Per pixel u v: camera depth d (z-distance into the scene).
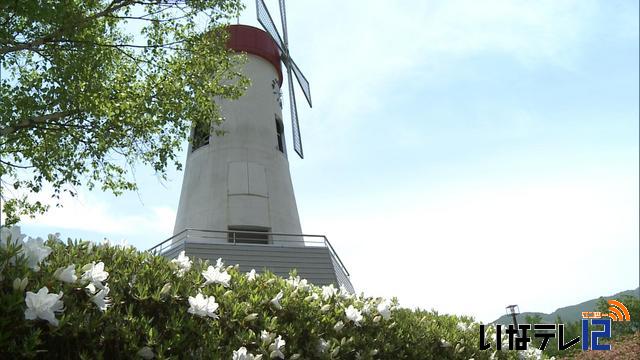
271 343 4.80
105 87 13.86
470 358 7.29
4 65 14.01
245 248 17.47
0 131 12.45
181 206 22.75
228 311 5.00
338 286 17.59
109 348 3.90
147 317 4.35
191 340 4.40
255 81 25.00
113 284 4.50
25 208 15.20
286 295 5.75
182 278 5.20
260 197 21.84
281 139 25.58
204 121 15.74
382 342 6.12
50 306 3.47
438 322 7.79
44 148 14.50
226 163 22.39
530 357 8.71
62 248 4.98
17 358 3.34
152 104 14.16
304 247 18.11
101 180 14.88
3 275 3.70
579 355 15.12
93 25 14.04
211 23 15.05
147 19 14.28
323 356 5.29
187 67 14.98
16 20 13.43
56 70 13.32
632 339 15.96
